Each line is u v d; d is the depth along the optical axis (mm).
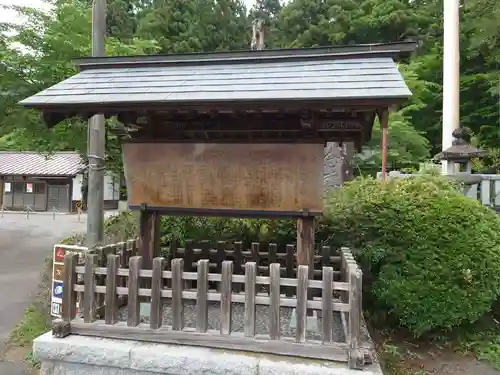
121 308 4602
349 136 4754
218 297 3635
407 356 4945
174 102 3441
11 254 10969
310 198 4125
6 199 27047
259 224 6465
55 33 8328
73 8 8781
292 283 3482
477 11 13336
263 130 4320
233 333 3604
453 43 13844
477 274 4887
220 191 4316
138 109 3697
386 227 5359
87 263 3900
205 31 26281
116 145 8812
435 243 5055
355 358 3225
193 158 4324
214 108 3523
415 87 17000
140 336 3736
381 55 3939
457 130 10055
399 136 15625
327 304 3402
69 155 28156
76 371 3725
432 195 5598
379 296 5152
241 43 28984
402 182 6211
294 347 3420
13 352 5305
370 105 3225
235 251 5562
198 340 3615
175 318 3688
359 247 5566
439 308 4867
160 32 23250
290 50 4094
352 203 5906
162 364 3492
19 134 9359
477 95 18688
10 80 8227
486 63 17953
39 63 8172
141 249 4602
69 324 3889
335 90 3271
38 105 3668
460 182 7793
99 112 3908
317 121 4152
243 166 4223
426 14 21297
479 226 5156
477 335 5289
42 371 3799
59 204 26562
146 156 4434
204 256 5664
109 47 8578
